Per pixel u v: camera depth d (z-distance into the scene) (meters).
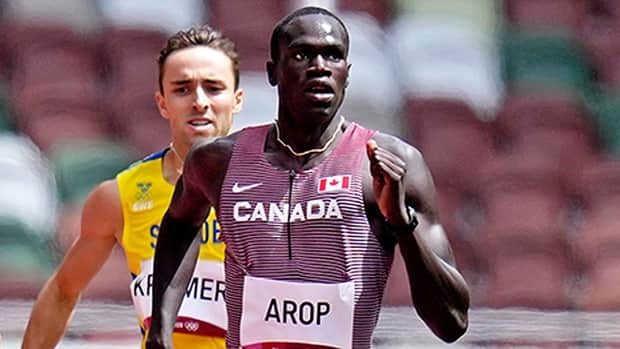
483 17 40.59
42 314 19.11
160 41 39.03
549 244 33.31
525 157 36.56
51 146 35.16
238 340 13.49
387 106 37.09
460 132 37.16
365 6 40.28
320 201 13.19
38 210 32.06
